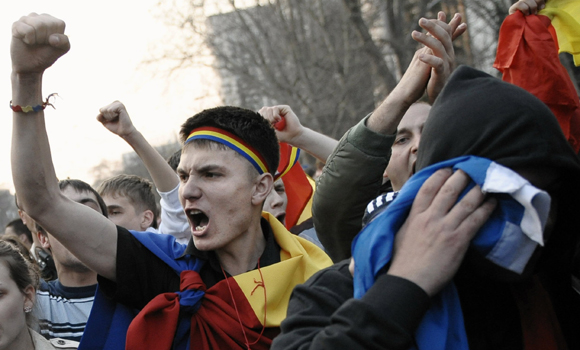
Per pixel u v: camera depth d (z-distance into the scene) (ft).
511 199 3.96
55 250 9.61
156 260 6.97
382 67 41.22
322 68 48.67
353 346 3.80
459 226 3.97
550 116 4.14
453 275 3.99
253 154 7.03
